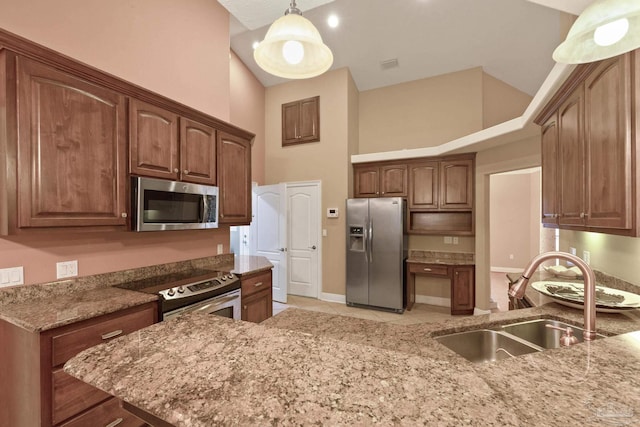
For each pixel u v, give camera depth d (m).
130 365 0.63
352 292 4.25
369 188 4.55
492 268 7.14
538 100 2.17
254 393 0.53
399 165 4.37
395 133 4.67
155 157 2.09
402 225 3.98
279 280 4.39
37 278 1.72
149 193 2.01
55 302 1.64
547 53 3.30
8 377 1.46
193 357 0.67
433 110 4.41
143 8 2.33
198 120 2.46
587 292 0.93
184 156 2.32
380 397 0.52
